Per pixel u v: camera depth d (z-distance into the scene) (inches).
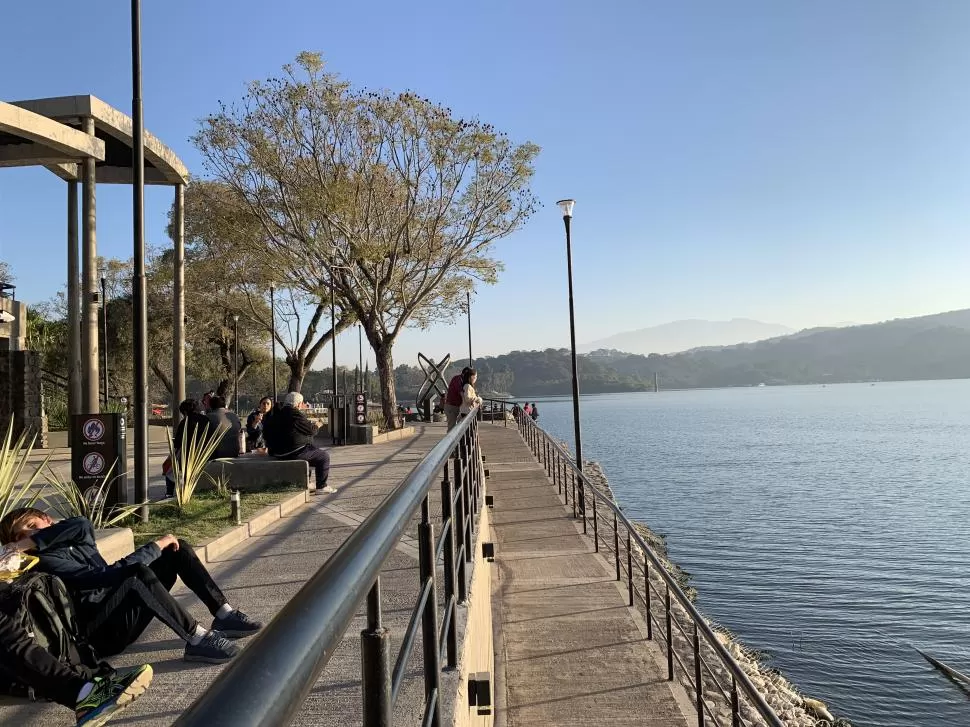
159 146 642.8
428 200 961.5
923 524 1416.1
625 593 472.1
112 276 1652.3
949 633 776.3
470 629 164.6
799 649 738.2
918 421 5369.1
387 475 523.8
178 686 154.6
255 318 1363.2
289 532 325.4
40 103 561.9
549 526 642.2
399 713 121.2
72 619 150.1
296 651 32.1
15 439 711.7
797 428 4827.8
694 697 349.1
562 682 349.4
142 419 327.9
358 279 1030.4
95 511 288.0
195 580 181.6
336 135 906.1
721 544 1235.9
